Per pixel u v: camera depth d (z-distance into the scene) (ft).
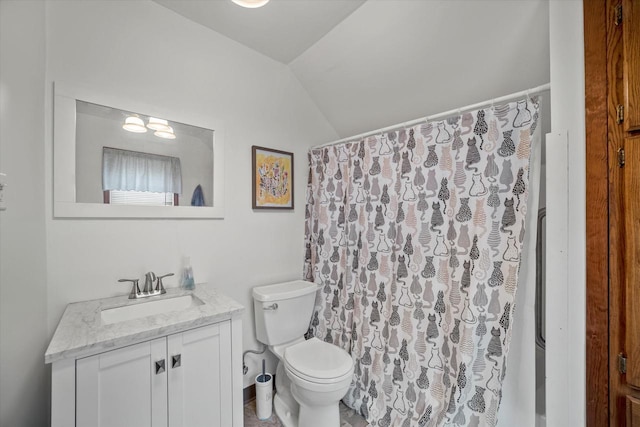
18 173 3.42
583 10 3.12
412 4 4.60
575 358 3.19
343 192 6.46
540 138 3.95
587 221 3.08
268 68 6.50
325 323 6.63
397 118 6.63
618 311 2.89
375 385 5.51
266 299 5.71
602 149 2.98
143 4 4.72
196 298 4.67
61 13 4.00
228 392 4.05
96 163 4.30
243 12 5.05
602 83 2.98
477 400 4.26
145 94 4.77
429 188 4.92
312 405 4.77
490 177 4.24
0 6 3.16
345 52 5.88
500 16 4.19
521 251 3.98
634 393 2.81
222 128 5.71
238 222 6.02
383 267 5.57
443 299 4.74
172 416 3.55
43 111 3.84
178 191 5.14
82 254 4.21
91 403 3.01
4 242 3.24
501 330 4.10
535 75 4.54
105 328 3.34
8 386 3.33
